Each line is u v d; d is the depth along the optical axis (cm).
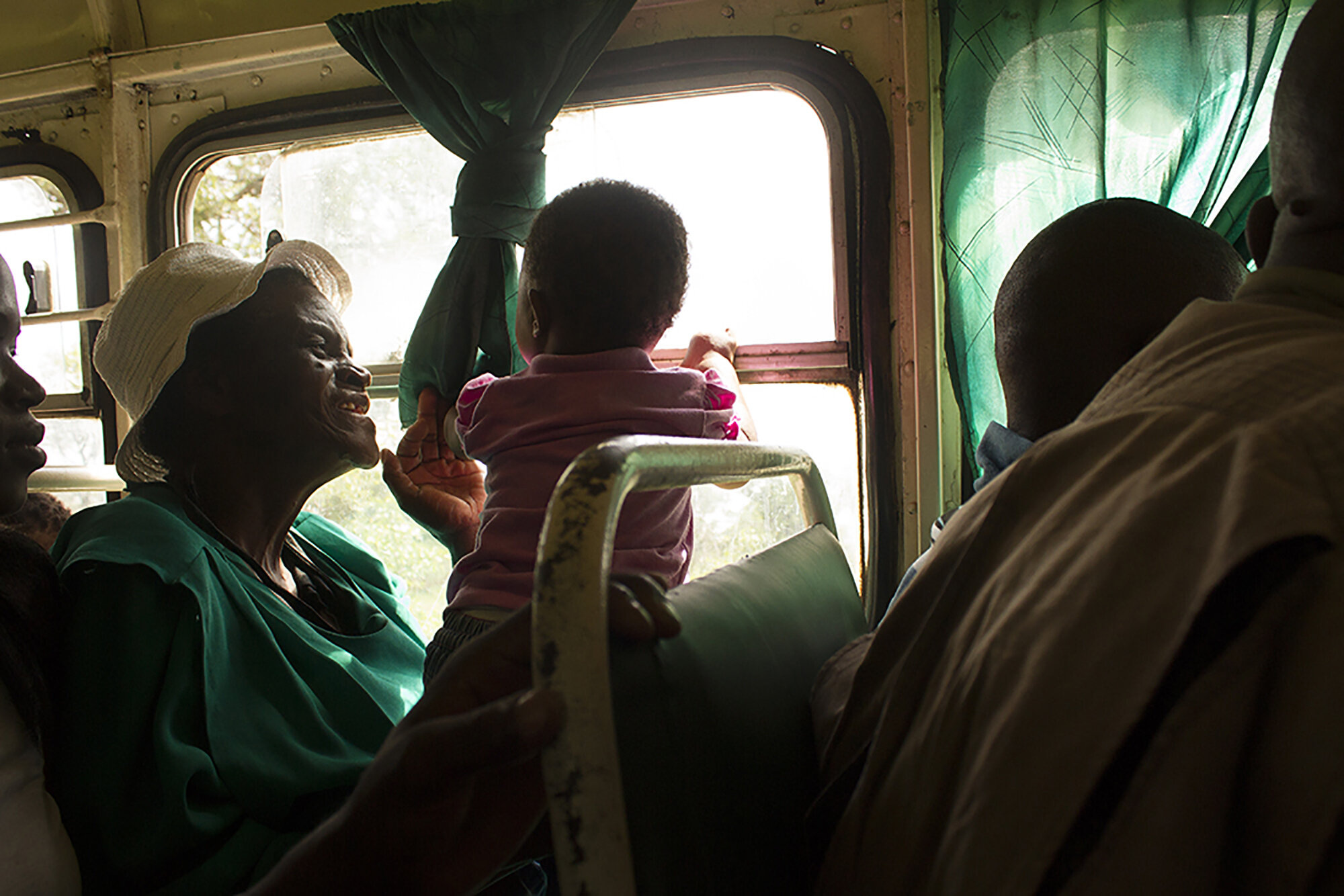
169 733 106
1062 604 39
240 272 141
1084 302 92
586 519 43
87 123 216
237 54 197
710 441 67
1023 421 97
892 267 170
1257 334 44
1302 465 36
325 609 149
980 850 37
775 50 172
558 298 123
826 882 46
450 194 197
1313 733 33
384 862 43
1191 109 146
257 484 143
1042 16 151
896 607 52
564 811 41
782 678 65
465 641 108
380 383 200
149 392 136
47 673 105
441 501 166
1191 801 34
